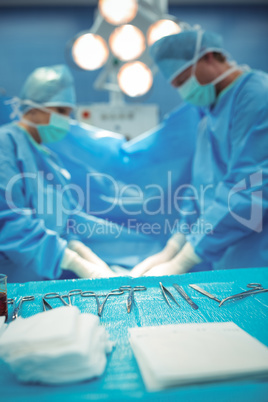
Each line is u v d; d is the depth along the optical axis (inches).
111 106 99.8
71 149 80.2
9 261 60.7
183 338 23.0
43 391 19.3
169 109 146.9
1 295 29.2
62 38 144.6
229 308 30.3
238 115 60.3
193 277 38.2
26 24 143.8
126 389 19.0
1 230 54.9
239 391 18.2
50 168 67.6
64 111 69.2
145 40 73.5
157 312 29.9
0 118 72.5
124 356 22.8
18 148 61.4
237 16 147.9
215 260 61.1
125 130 100.7
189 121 79.7
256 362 19.7
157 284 37.7
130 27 65.8
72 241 67.8
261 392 18.3
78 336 21.0
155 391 18.4
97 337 22.2
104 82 87.2
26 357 19.7
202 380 18.7
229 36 148.5
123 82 72.2
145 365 20.7
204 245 58.7
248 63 149.3
